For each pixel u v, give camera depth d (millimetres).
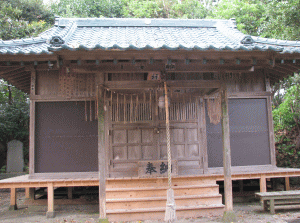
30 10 15195
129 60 4879
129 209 5844
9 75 6848
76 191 7707
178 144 6855
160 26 7109
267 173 6801
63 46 4070
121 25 7051
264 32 12695
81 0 17703
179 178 6344
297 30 8961
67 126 6746
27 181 6234
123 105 6820
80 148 6719
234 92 7105
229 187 5359
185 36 6051
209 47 4305
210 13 19172
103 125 5141
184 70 5230
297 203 6223
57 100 6691
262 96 7195
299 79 10820
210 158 6980
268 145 7219
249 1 16078
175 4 19828
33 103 6672
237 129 7129
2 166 12750
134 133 6793
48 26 14836
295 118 11453
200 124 6961
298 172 6918
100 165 5062
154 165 6336
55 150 6688
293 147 11406
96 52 4328
